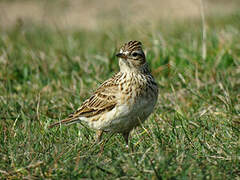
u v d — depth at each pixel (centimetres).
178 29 3050
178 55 2298
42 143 1421
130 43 1466
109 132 1534
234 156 1296
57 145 1393
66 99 1905
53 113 1823
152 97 1457
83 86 2066
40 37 3027
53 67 2316
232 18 3284
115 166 1243
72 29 3816
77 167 1256
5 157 1343
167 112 1792
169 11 3838
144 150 1334
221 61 2186
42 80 2186
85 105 1552
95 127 1538
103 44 2925
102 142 1448
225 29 2827
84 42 3108
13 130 1535
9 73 2217
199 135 1461
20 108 1806
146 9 4128
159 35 2461
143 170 1216
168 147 1359
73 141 1478
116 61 2227
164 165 1208
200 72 2128
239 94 1892
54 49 2691
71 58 2414
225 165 1255
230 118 1628
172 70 2075
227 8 4272
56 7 4391
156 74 2097
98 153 1367
